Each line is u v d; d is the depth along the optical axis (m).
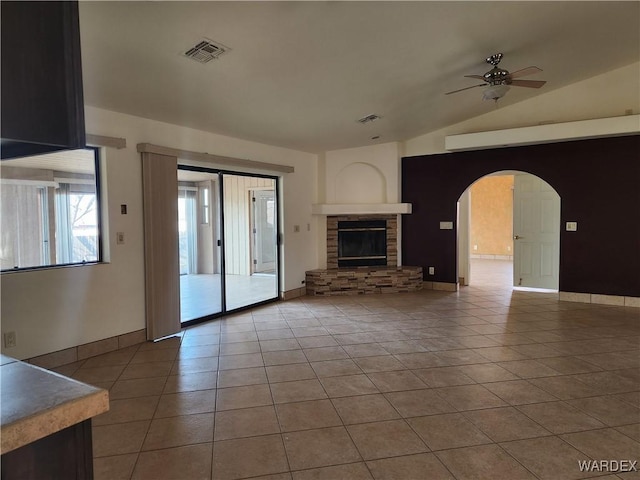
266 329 4.59
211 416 2.61
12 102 0.95
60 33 1.04
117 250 3.91
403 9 2.99
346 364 3.48
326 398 2.84
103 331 3.81
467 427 2.44
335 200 6.98
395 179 6.82
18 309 3.19
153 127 4.26
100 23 2.51
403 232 7.12
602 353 3.67
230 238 7.17
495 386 3.00
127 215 4.00
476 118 6.27
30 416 0.88
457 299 6.10
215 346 4.01
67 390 1.02
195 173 5.82
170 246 4.34
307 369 3.38
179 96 3.76
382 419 2.55
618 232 5.52
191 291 6.55
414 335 4.29
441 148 6.68
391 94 4.68
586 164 5.65
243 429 2.45
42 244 3.79
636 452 2.16
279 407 2.72
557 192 5.86
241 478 1.99
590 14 3.66
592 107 5.46
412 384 3.06
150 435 2.39
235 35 2.88
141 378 3.22
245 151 5.47
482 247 11.75
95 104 3.67
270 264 6.86
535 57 4.46
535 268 6.87
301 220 6.56
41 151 1.18
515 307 5.55
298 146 6.21
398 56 3.75
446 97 5.12
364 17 2.99
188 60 3.13
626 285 5.51
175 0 2.38
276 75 3.68
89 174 3.85
